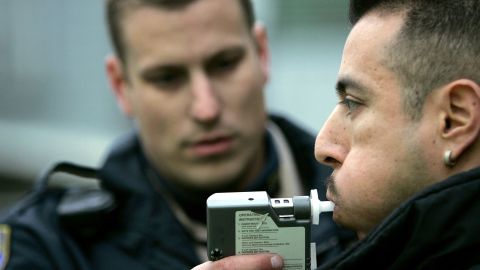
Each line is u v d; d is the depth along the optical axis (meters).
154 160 3.82
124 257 3.78
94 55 9.58
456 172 2.08
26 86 9.98
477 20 2.05
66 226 3.82
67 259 3.75
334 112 2.24
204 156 3.70
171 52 3.64
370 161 2.13
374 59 2.12
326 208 2.20
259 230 2.18
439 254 2.00
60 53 9.72
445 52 2.05
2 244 3.78
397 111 2.10
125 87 4.08
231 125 3.70
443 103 2.06
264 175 3.86
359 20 2.20
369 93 2.13
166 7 3.64
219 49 3.65
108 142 9.43
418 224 2.00
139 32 3.70
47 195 3.96
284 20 8.34
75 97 9.72
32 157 9.60
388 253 2.06
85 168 3.92
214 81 3.69
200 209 3.81
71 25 9.62
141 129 3.84
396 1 2.13
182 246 3.77
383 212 2.15
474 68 2.04
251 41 3.81
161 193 3.86
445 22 2.06
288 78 8.23
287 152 4.04
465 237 1.99
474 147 2.07
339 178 2.19
